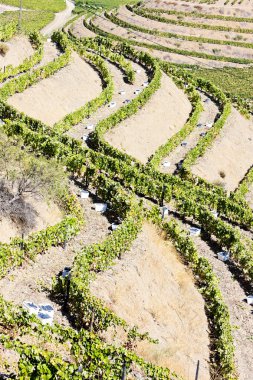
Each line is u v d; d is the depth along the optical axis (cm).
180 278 3956
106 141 5925
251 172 7338
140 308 3362
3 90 5956
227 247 4725
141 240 3959
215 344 3469
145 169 5675
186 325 3541
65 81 7119
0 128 4691
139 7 16612
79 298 2945
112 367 2456
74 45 8725
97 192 4616
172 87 8650
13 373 2255
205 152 7044
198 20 15788
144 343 2972
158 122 7294
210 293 3928
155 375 2555
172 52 14175
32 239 3394
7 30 7588
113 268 3503
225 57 14275
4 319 2538
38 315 2772
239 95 11319
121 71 8819
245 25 15700
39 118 6134
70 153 4844
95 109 6844
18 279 3144
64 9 16875
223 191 5975
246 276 4494
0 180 3750
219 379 3167
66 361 2453
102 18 15988
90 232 3972
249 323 3906
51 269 3347
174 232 4422
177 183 5566
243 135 8406
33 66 7256
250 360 3525
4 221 3538
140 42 14450
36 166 3747
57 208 4044
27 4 16638
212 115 8519
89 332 2650
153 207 4556
